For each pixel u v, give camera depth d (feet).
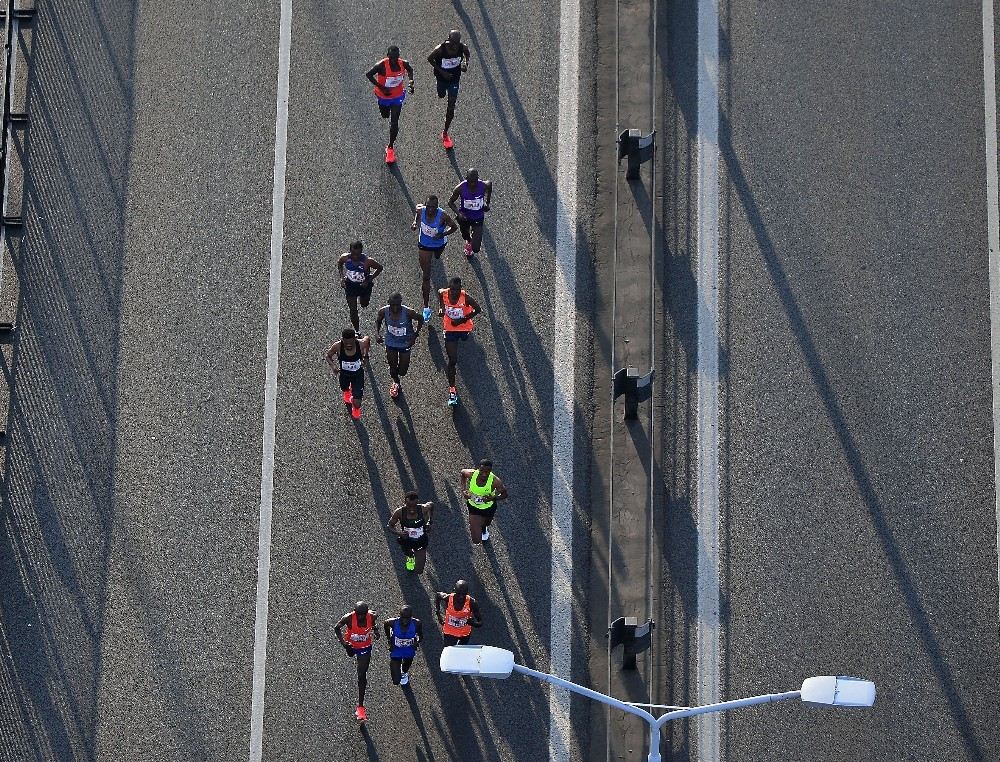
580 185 181.06
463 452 170.60
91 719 161.07
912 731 159.22
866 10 188.44
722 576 164.86
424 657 162.91
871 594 163.84
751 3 189.06
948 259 176.35
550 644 162.61
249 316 176.14
